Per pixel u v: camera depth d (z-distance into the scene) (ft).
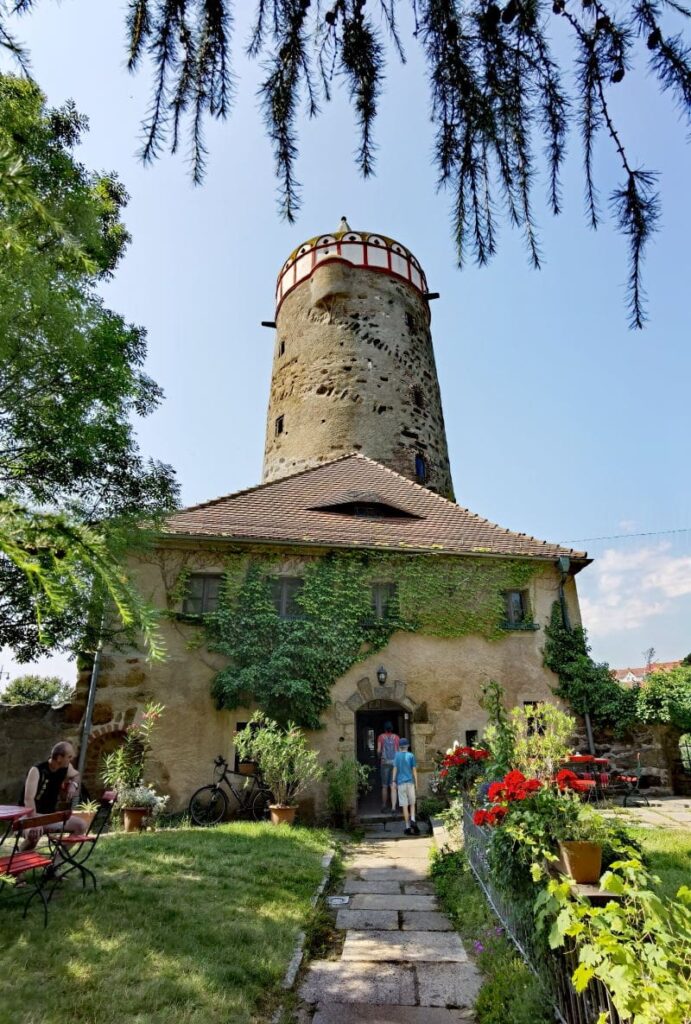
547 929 9.71
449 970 12.81
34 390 13.84
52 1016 9.78
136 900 15.43
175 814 28.86
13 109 8.29
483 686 35.53
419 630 35.81
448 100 6.43
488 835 15.29
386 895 18.21
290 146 6.78
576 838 10.25
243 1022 10.23
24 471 15.79
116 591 4.68
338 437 56.65
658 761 35.68
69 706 30.96
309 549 35.91
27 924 13.48
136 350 20.38
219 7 6.10
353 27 6.38
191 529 34.88
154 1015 10.03
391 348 61.93
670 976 5.61
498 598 37.78
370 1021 10.76
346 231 66.90
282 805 27.94
